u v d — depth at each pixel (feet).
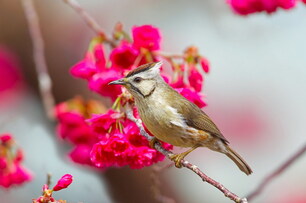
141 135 25.82
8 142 31.40
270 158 50.90
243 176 49.73
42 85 34.96
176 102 26.68
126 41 28.25
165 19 50.03
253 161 50.75
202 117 27.20
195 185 47.42
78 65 27.63
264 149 51.19
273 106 52.13
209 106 51.49
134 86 26.40
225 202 48.19
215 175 49.39
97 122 25.67
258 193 31.01
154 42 27.30
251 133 51.19
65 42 45.98
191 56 27.40
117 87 27.12
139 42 27.22
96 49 27.91
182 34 50.29
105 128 25.58
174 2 49.90
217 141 27.81
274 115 52.03
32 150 44.29
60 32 45.98
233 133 51.06
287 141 51.55
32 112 45.19
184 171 47.11
